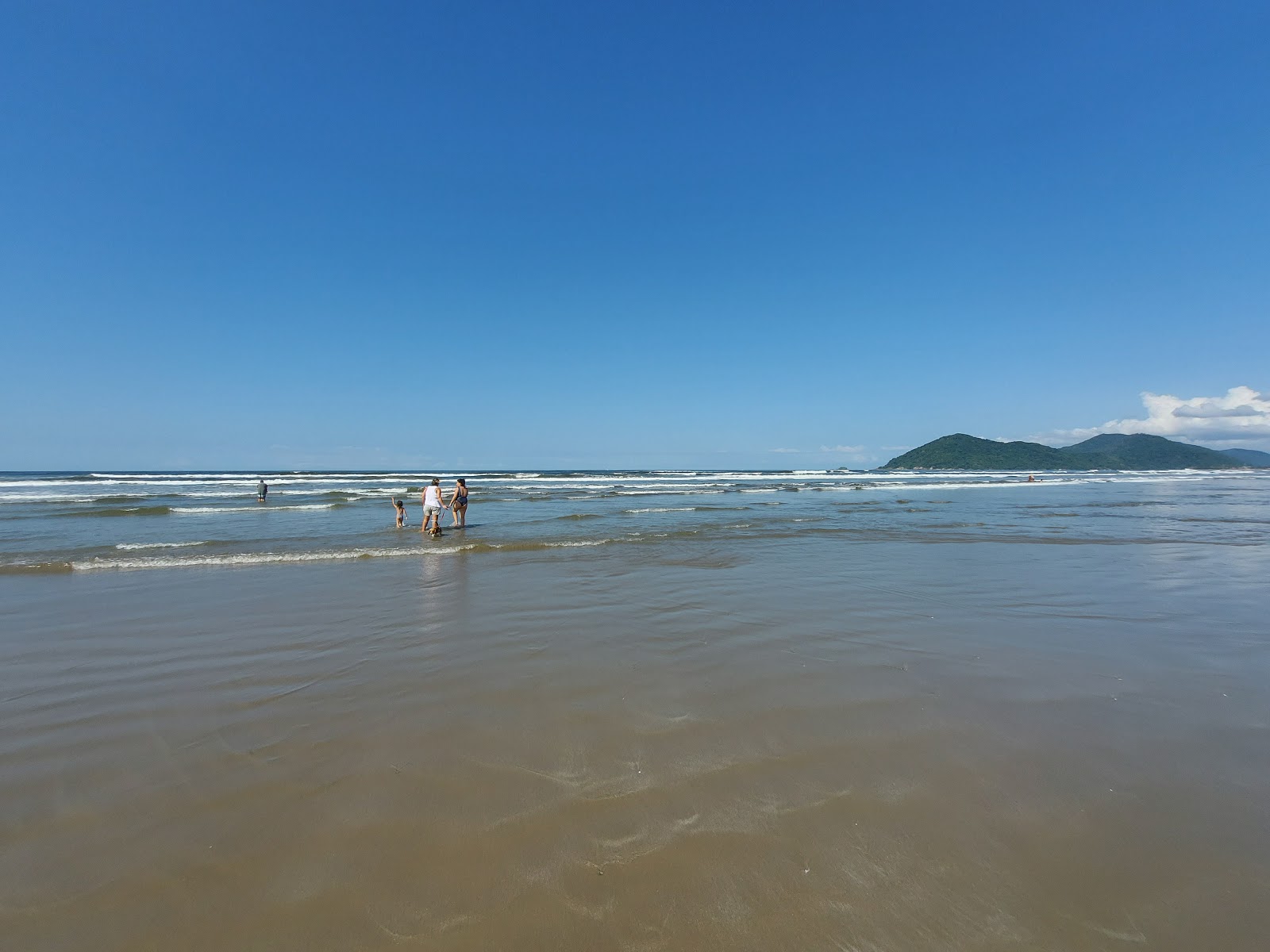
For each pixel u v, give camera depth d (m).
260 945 2.21
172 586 9.28
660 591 8.94
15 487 41.72
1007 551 13.45
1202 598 8.52
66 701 4.67
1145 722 4.20
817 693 4.77
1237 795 3.25
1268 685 5.00
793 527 18.53
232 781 3.40
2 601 8.23
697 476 86.62
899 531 17.50
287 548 13.40
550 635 6.55
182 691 4.89
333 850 2.75
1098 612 7.62
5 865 2.66
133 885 2.53
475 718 4.29
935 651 5.92
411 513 23.28
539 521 20.47
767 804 3.12
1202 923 2.31
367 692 4.84
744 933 2.28
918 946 2.22
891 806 3.10
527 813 3.04
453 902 2.43
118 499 29.69
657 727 4.10
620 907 2.40
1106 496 38.19
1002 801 3.15
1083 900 2.44
